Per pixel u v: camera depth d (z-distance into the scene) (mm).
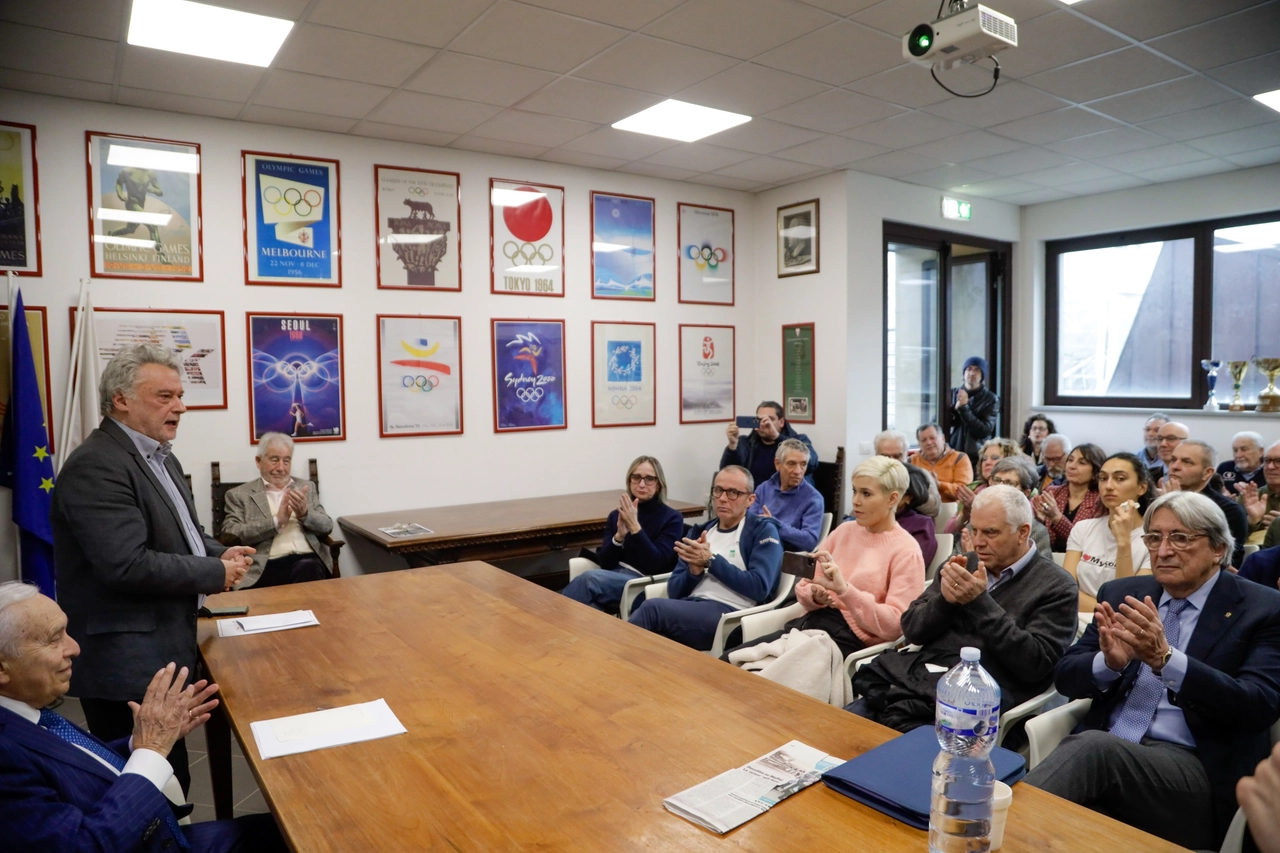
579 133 4965
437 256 5215
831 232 6117
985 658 2334
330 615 2549
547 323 5672
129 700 2078
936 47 2861
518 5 3240
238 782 3000
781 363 6559
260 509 4285
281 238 4703
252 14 3275
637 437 6156
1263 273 6055
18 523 3723
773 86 4219
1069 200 6969
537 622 2455
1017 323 7375
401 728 1671
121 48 3535
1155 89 4344
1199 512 2049
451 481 5332
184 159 4418
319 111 4438
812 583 2963
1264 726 1896
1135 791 1898
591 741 1605
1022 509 2418
